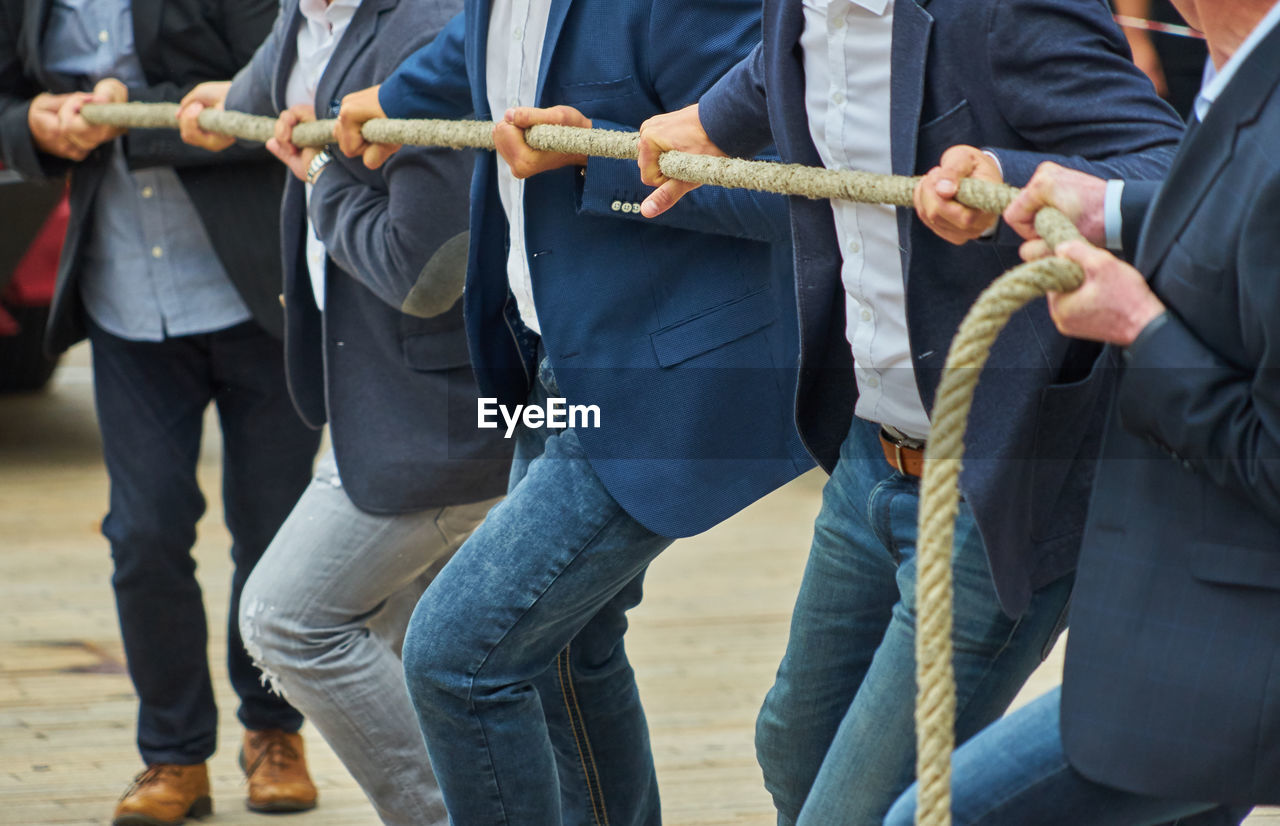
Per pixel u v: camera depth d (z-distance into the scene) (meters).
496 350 5.72
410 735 6.36
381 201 6.11
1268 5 3.33
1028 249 3.54
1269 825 6.77
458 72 5.93
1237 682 3.32
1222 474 3.26
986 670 4.33
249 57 7.95
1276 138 3.12
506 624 4.97
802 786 5.23
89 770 8.05
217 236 7.48
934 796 3.27
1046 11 3.91
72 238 7.72
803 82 4.48
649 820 6.26
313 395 6.89
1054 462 4.21
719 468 5.10
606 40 5.15
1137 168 3.83
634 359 5.14
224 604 11.28
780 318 5.30
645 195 5.04
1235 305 3.21
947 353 4.28
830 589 5.07
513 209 5.46
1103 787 3.59
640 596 5.93
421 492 6.13
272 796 7.74
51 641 10.26
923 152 4.18
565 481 5.09
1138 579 3.46
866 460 4.94
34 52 7.89
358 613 6.36
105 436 7.68
